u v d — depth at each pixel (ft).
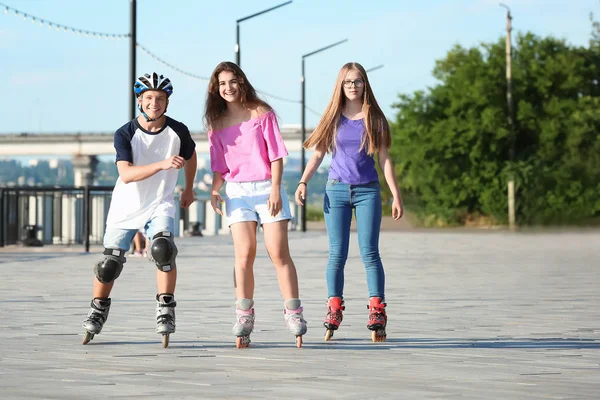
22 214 179.73
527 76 375.66
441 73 386.93
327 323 48.19
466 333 51.49
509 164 364.58
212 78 46.32
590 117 368.07
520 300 72.33
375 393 33.30
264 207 46.01
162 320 44.86
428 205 390.63
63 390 33.68
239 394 33.01
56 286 83.82
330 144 48.98
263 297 73.46
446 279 95.04
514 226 364.38
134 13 155.84
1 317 58.90
